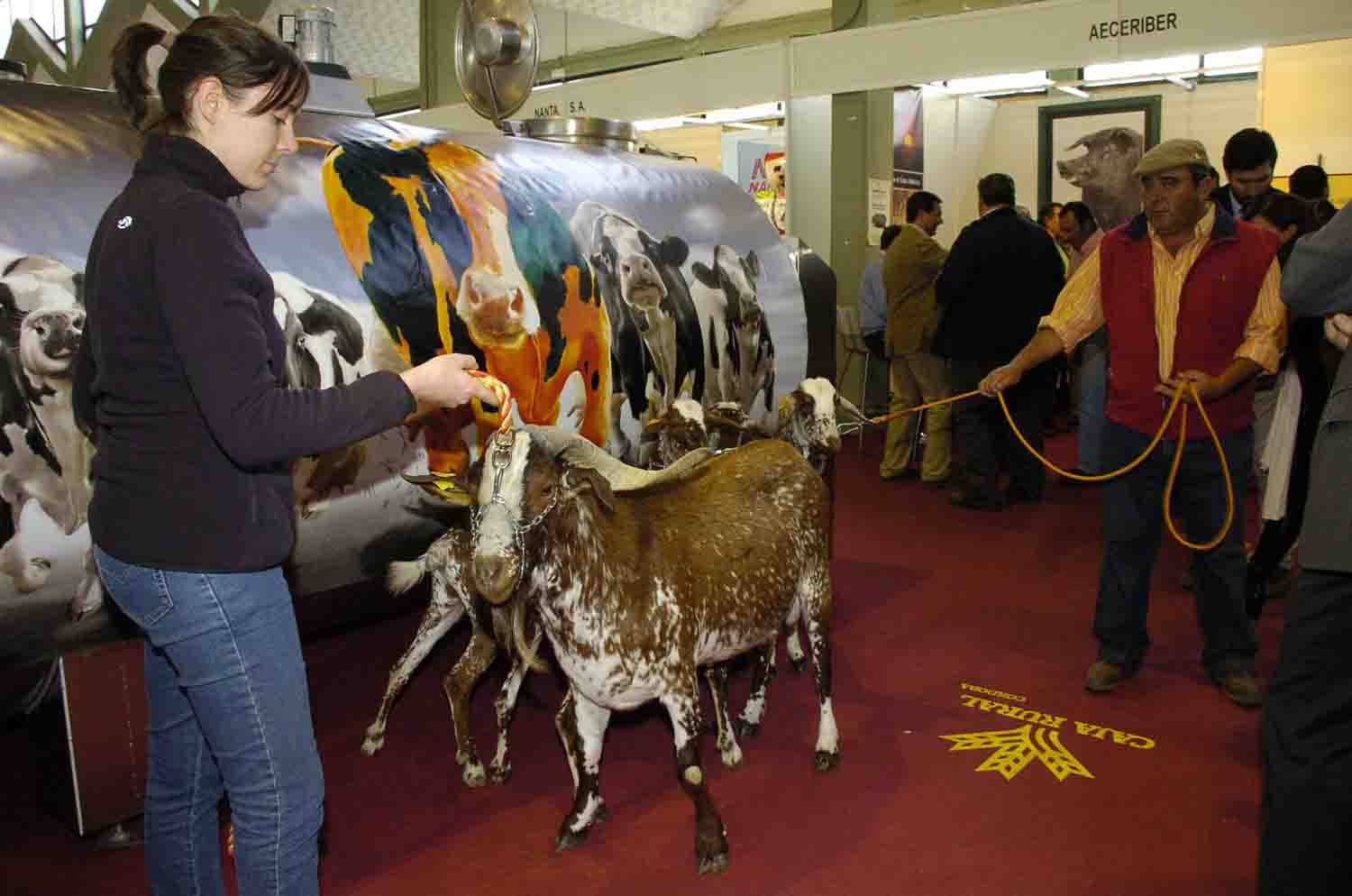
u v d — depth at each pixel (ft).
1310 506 7.54
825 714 12.09
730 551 10.79
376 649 16.44
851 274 34.68
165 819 7.22
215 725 6.38
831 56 30.19
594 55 53.57
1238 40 23.97
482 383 7.04
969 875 9.86
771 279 17.29
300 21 13.30
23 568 8.96
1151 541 13.78
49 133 9.73
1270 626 16.53
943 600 18.25
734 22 48.52
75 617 9.50
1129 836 10.52
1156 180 12.32
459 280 11.78
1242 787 11.48
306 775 6.60
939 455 27.32
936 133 42.98
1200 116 45.27
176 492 6.06
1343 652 7.29
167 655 6.53
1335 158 33.96
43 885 9.88
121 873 10.11
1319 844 7.36
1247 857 10.08
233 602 6.24
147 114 6.62
